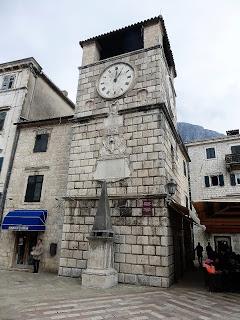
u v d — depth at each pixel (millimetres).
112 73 15789
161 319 6410
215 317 6699
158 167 12398
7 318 6133
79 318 6328
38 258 14031
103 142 14242
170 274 11242
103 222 11172
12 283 10734
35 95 21141
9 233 16031
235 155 28656
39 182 16562
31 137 18141
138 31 17172
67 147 16703
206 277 11312
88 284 10281
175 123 18938
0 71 21469
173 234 12945
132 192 12500
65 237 13281
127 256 11547
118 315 6641
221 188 29094
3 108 19766
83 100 16016
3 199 16844
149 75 14609
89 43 17922
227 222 12977
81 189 13875
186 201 22812
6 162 17969
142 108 13789
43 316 6387
